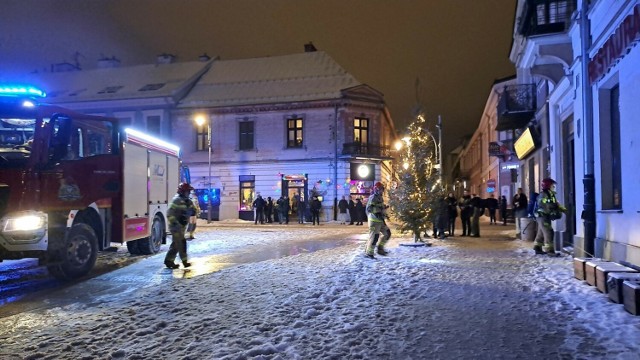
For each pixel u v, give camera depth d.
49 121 9.28
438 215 17.31
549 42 12.27
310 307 6.86
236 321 6.22
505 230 24.08
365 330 5.74
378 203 12.23
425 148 16.11
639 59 7.88
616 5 8.79
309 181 36.19
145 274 10.13
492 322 6.03
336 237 19.69
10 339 5.64
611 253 8.99
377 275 9.42
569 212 13.38
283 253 13.54
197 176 38.06
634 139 8.12
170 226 10.84
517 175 31.12
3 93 9.00
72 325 6.19
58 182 9.39
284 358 4.82
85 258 9.87
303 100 36.16
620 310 6.19
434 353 4.96
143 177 13.06
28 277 10.23
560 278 8.69
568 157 13.79
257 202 32.50
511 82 34.81
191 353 5.03
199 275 9.81
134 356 4.96
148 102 38.34
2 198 8.82
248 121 37.44
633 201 8.19
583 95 10.39
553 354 4.83
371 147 36.22
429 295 7.59
